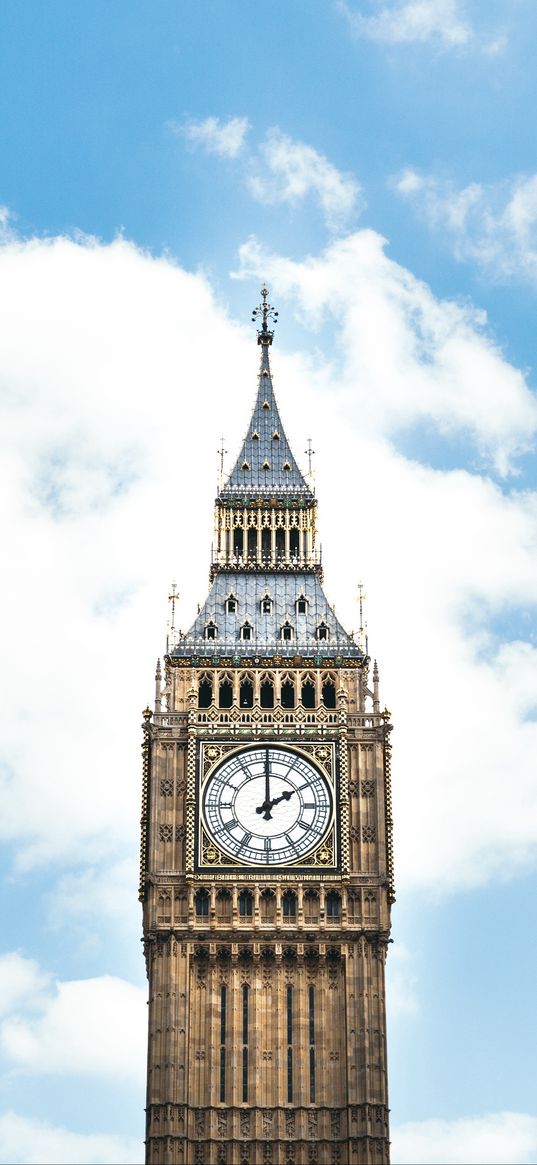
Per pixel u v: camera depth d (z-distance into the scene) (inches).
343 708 6338.6
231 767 6250.0
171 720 6323.8
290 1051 5984.3
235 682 6392.7
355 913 6117.1
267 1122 5905.5
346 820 6190.9
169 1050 5935.0
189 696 6338.6
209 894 6112.2
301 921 6087.6
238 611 6565.0
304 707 6358.3
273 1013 6018.7
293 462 6889.8
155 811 6205.7
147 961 6131.9
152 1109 5890.8
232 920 6082.7
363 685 6407.5
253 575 6668.3
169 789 6240.2
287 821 6190.9
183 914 6092.5
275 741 6279.5
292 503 6786.4
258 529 6747.1
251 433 6934.1
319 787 6230.3
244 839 6166.3
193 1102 5915.4
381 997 6033.5
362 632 6515.8
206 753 6259.8
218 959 6063.0
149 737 6314.0
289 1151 5880.9
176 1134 5851.4
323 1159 5876.0
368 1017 5999.0
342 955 6077.8
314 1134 5895.7
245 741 6274.6
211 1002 6018.7
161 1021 5979.3
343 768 6250.0
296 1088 5944.9
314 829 6186.0
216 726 6284.5
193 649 6461.6
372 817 6235.2
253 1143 5876.0
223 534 6732.3
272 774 6245.1
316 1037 5999.0
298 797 6220.5
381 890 6141.7
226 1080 5940.0
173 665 6412.4
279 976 6058.1
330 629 6525.6
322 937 6082.7
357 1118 5890.8
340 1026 6008.9
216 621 6535.4
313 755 6264.8
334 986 6058.1
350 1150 5861.2
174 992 6003.9
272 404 7003.0
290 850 6156.5
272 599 6599.4
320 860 6146.7
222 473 6845.5
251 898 6117.1
